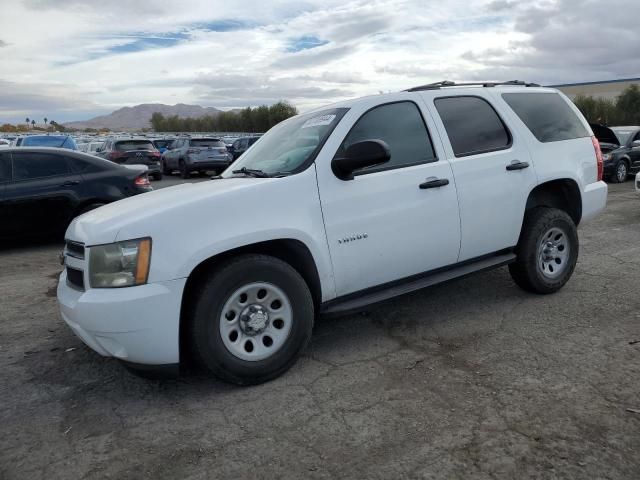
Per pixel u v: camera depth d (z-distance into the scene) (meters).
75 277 3.29
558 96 5.04
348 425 2.81
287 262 3.54
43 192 7.71
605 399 2.94
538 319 4.21
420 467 2.44
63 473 2.53
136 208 3.26
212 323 3.08
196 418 2.96
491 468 2.40
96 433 2.86
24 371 3.69
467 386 3.18
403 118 3.94
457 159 4.07
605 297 4.66
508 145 4.41
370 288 3.73
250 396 3.18
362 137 3.71
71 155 8.09
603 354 3.52
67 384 3.47
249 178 3.63
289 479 2.40
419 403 3.00
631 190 12.67
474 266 4.25
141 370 3.07
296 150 3.74
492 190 4.20
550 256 4.69
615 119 51.09
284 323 3.34
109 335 2.95
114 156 19.97
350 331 4.16
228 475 2.45
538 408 2.88
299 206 3.36
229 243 3.10
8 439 2.84
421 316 4.42
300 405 3.05
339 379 3.35
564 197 4.97
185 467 2.53
